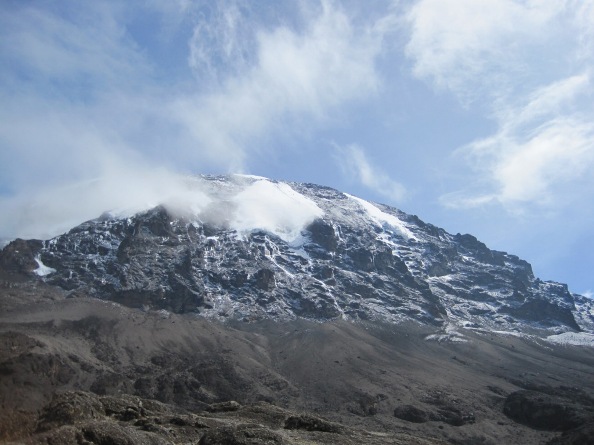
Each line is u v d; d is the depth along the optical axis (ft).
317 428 223.30
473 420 643.86
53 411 174.70
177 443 179.42
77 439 153.17
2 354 584.40
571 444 501.15
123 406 202.18
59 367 613.11
